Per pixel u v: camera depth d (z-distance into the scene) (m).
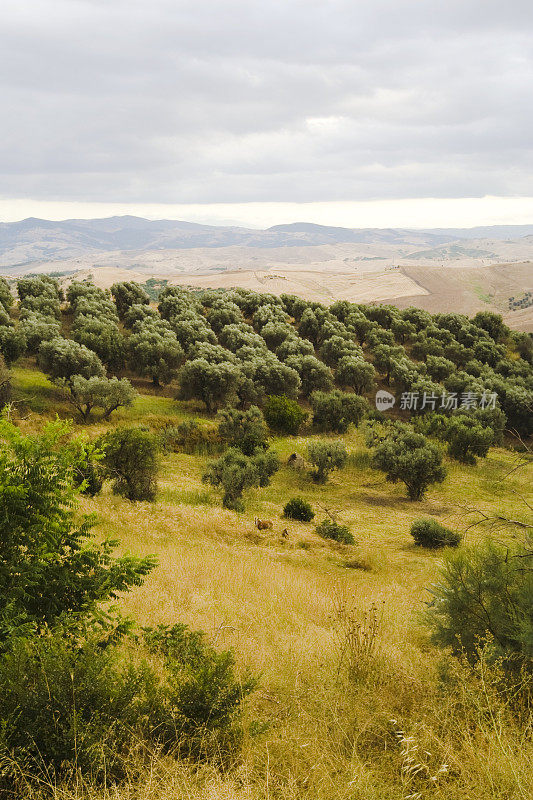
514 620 4.76
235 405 56.53
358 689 4.68
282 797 2.85
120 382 45.91
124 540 14.70
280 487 37.91
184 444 43.50
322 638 7.05
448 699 4.03
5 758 2.63
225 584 11.34
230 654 3.94
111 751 2.94
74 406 46.66
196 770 3.01
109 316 71.75
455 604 5.27
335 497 37.16
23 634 3.57
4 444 4.19
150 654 5.29
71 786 2.71
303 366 65.31
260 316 84.81
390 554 23.28
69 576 4.23
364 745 3.69
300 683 4.87
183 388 55.62
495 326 101.50
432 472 36.56
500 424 58.75
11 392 45.12
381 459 37.50
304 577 15.05
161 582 10.36
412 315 97.25
